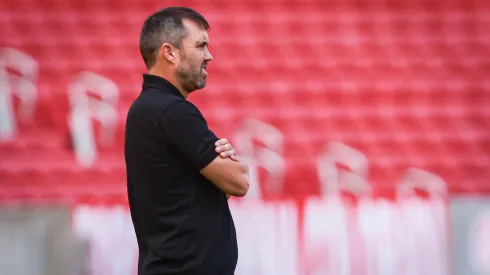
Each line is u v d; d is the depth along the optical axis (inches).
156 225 404.5
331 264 980.6
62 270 904.9
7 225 911.0
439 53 1592.0
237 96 1451.8
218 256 398.9
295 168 1282.0
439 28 1632.6
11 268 902.4
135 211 422.9
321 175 1259.2
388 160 1347.2
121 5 1625.2
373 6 1646.2
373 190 1258.6
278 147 1330.0
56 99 1395.2
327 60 1551.4
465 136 1418.6
